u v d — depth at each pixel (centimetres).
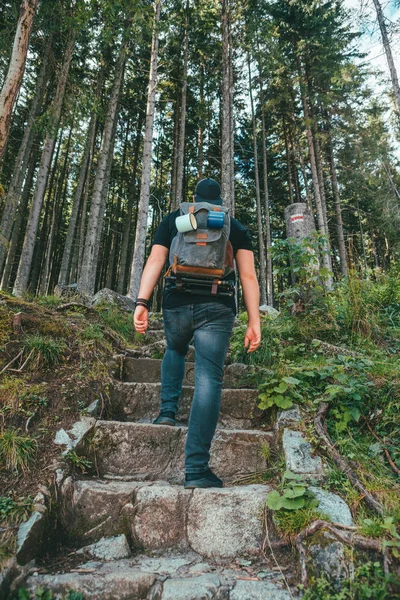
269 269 1867
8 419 199
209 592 128
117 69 1373
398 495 165
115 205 2598
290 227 471
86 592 128
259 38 1520
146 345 409
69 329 295
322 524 147
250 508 168
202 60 1925
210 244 181
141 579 133
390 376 246
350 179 1856
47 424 205
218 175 2206
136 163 2250
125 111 2148
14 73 442
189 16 1703
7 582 126
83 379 249
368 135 1694
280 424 221
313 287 385
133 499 172
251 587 131
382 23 1103
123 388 262
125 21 823
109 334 347
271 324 379
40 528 149
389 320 381
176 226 184
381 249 2470
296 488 164
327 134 1775
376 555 135
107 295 580
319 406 229
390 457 194
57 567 143
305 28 1742
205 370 182
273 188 2344
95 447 206
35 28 875
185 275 184
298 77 1712
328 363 275
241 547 159
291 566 145
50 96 1614
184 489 174
